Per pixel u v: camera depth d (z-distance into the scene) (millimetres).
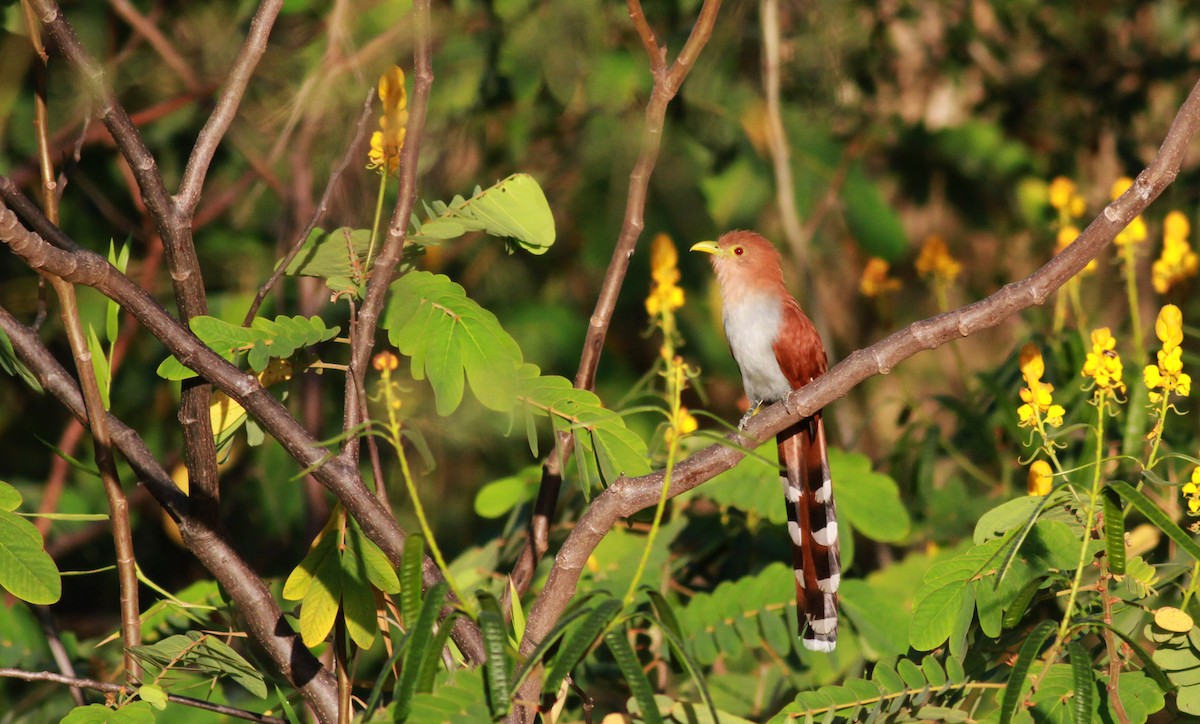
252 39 6547
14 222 5414
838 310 17672
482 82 12984
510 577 6492
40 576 6270
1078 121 16438
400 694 4734
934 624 6387
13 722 9727
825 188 15047
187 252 6496
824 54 14641
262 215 13102
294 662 6711
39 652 9227
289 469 12773
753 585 8500
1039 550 6418
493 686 4852
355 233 7262
